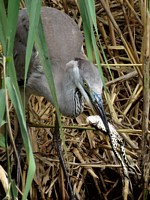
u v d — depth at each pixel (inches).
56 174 233.9
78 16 273.9
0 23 163.6
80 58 218.4
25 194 153.4
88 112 249.8
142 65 223.6
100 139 241.9
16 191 164.6
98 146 237.3
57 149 227.6
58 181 233.9
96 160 238.5
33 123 228.4
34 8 158.2
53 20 233.0
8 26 162.1
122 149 214.5
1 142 177.5
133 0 265.7
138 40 272.5
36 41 161.2
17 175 223.0
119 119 244.8
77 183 233.0
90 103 202.7
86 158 238.2
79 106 215.8
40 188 227.3
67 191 231.9
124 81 256.5
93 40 169.5
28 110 241.4
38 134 242.5
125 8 271.0
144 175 221.5
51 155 238.5
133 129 231.9
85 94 204.4
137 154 234.2
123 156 215.0
